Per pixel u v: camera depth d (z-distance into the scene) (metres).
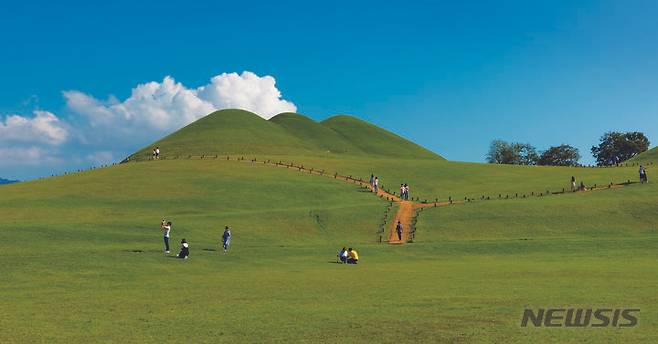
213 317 19.64
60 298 24.31
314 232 60.94
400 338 16.44
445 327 17.73
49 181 94.00
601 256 43.81
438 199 80.62
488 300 22.47
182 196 79.06
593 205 68.31
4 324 18.66
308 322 18.64
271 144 171.75
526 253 47.00
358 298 23.53
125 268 35.28
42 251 40.88
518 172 106.00
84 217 66.06
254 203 76.94
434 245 50.94
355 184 91.62
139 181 89.38
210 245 49.84
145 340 16.41
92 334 17.16
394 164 113.19
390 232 61.72
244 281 30.23
